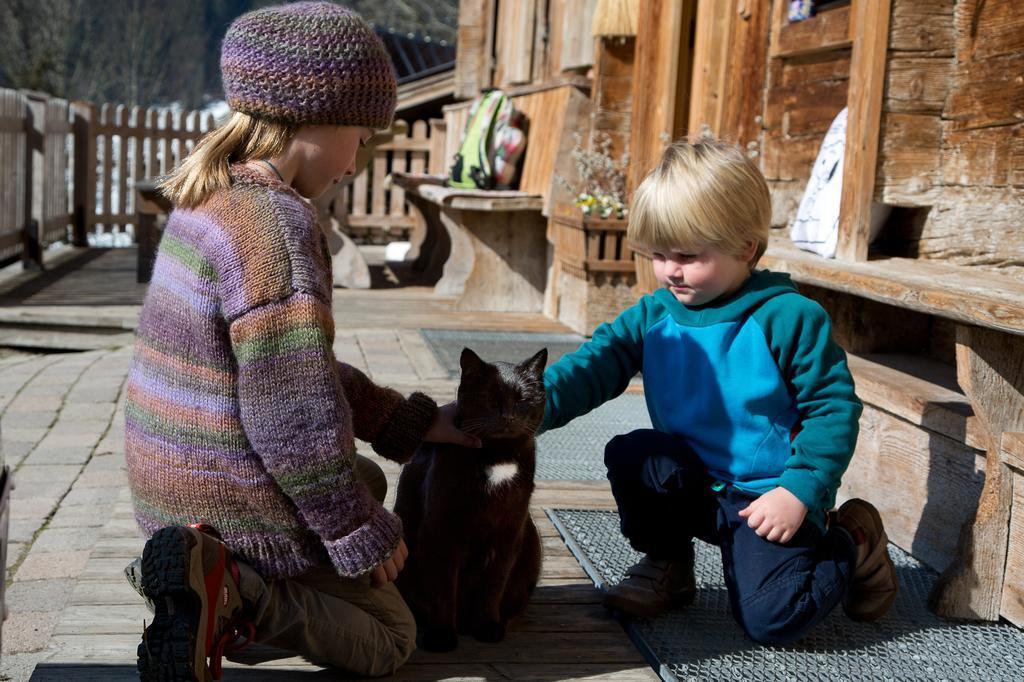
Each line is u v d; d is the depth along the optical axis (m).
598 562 2.91
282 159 2.02
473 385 2.19
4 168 9.34
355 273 8.82
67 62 27.50
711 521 2.48
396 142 12.46
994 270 3.31
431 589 2.29
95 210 12.47
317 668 2.23
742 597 2.37
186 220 1.95
